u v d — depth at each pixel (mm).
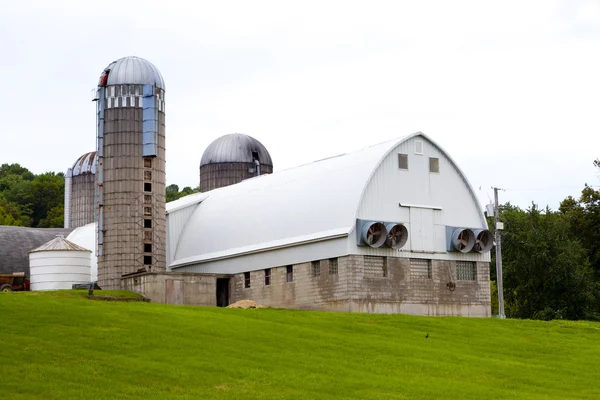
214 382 38969
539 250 99938
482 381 43750
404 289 72312
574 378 46250
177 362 41656
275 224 77500
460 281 76688
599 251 105812
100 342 44062
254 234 79375
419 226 74750
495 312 110875
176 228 89625
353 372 42844
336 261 70750
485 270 78688
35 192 191125
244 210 83188
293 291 74062
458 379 43750
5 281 84812
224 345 45875
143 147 82438
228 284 81125
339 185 73562
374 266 70875
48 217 183250
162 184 83750
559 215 108438
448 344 54094
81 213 127375
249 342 47250
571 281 98750
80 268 84875
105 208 82000
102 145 82750
